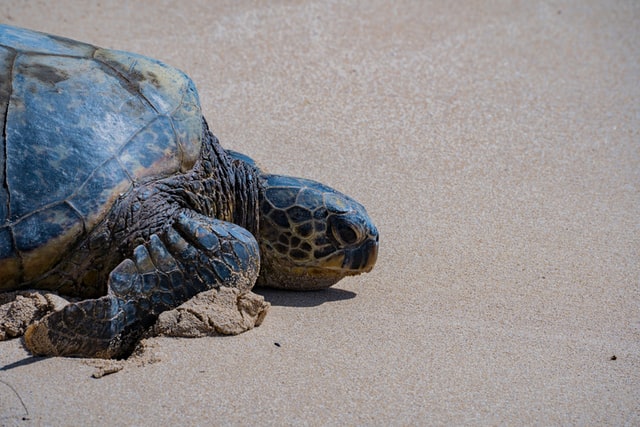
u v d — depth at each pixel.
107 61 12.55
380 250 14.19
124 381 9.98
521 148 17.86
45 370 10.09
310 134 17.61
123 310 10.70
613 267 14.15
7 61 11.62
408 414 9.89
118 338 10.66
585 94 20.22
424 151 17.41
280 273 12.91
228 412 9.62
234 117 17.94
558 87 20.41
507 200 16.03
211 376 10.21
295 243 12.66
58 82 11.63
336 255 12.66
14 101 11.13
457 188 16.27
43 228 10.65
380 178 16.34
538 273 13.80
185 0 22.70
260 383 10.19
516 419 10.01
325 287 13.07
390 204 15.55
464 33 22.42
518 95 19.89
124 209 11.16
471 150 17.61
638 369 11.31
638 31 23.44
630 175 17.22
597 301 13.10
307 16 22.34
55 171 10.87
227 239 11.39
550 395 10.55
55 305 10.64
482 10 23.75
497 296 13.03
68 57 12.25
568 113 19.36
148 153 11.59
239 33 21.30
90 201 10.92
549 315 12.59
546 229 15.19
